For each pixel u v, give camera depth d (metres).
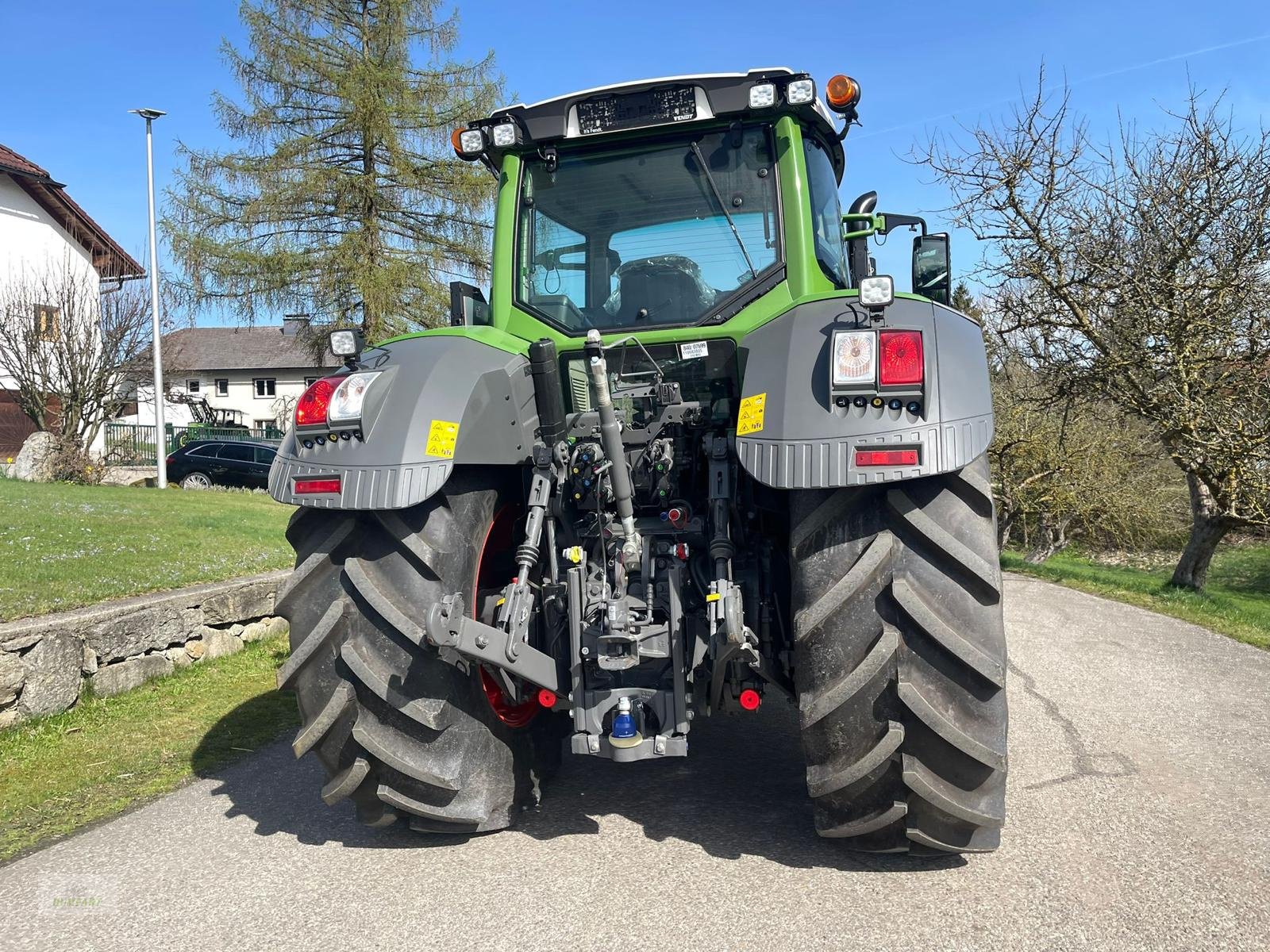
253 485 22.83
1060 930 2.56
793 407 2.72
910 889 2.80
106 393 20.50
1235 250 10.45
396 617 2.87
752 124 3.53
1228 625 8.09
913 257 3.84
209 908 2.76
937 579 2.69
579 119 3.60
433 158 20.98
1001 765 2.68
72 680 4.87
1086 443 15.58
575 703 2.99
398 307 20.45
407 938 2.57
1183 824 3.31
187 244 19.73
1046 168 11.20
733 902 2.73
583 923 2.62
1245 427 10.70
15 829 3.40
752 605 3.10
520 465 3.42
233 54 20.12
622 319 3.54
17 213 25.83
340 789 3.00
